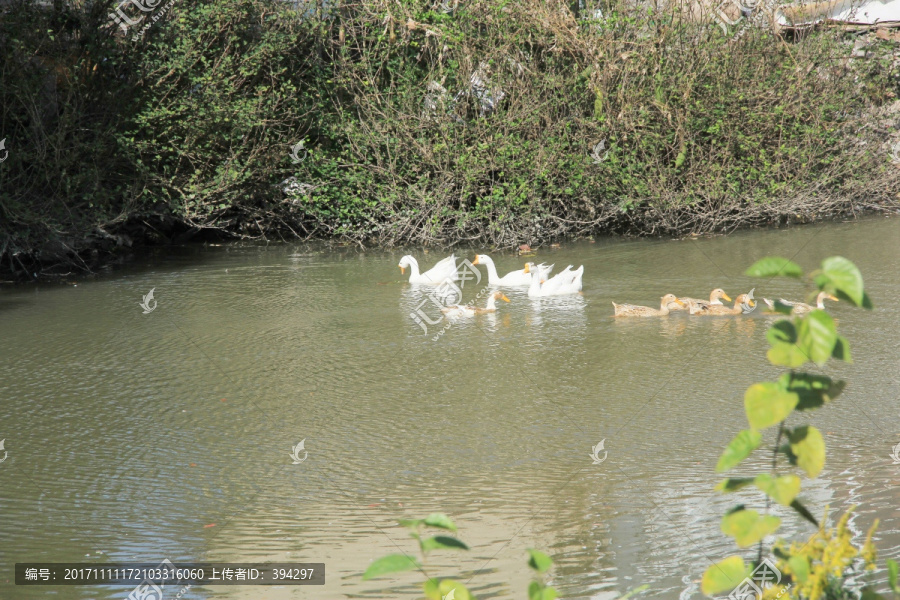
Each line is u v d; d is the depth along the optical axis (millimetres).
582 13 18578
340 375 9211
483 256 14055
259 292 13539
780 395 2168
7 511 6027
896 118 20219
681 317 11500
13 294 13555
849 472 6219
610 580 4848
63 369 9570
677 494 6031
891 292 12180
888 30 21078
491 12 18188
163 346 10477
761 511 5645
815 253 15422
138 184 16266
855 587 4352
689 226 19125
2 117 14977
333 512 5926
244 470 6703
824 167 19797
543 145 18047
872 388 8188
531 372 9156
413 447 7102
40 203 15055
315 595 4855
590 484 6254
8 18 14828
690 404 7957
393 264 16047
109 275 15125
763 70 19344
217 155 17375
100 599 4879
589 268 15156
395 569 2184
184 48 16516
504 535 5496
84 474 6680
